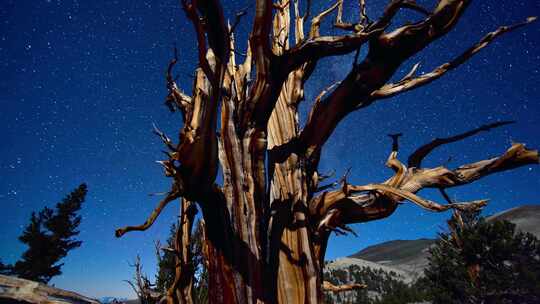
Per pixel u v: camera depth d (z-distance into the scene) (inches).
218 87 118.6
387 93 185.3
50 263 817.5
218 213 143.3
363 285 186.1
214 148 127.6
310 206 172.9
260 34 146.5
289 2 242.1
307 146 183.3
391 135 188.1
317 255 164.1
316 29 233.8
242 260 138.4
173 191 134.6
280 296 143.0
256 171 157.9
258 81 157.9
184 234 183.9
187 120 126.9
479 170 167.3
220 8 115.5
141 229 126.0
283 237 155.2
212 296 137.8
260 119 162.2
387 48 170.6
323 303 142.2
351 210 170.4
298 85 202.2
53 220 866.1
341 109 181.5
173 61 159.0
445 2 161.9
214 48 120.9
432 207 147.8
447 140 178.2
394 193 157.2
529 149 158.6
